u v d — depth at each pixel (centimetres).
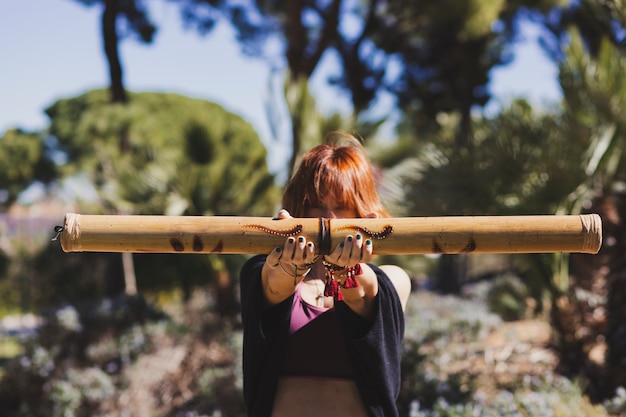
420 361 506
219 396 575
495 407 404
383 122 830
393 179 615
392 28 1492
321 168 196
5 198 2345
